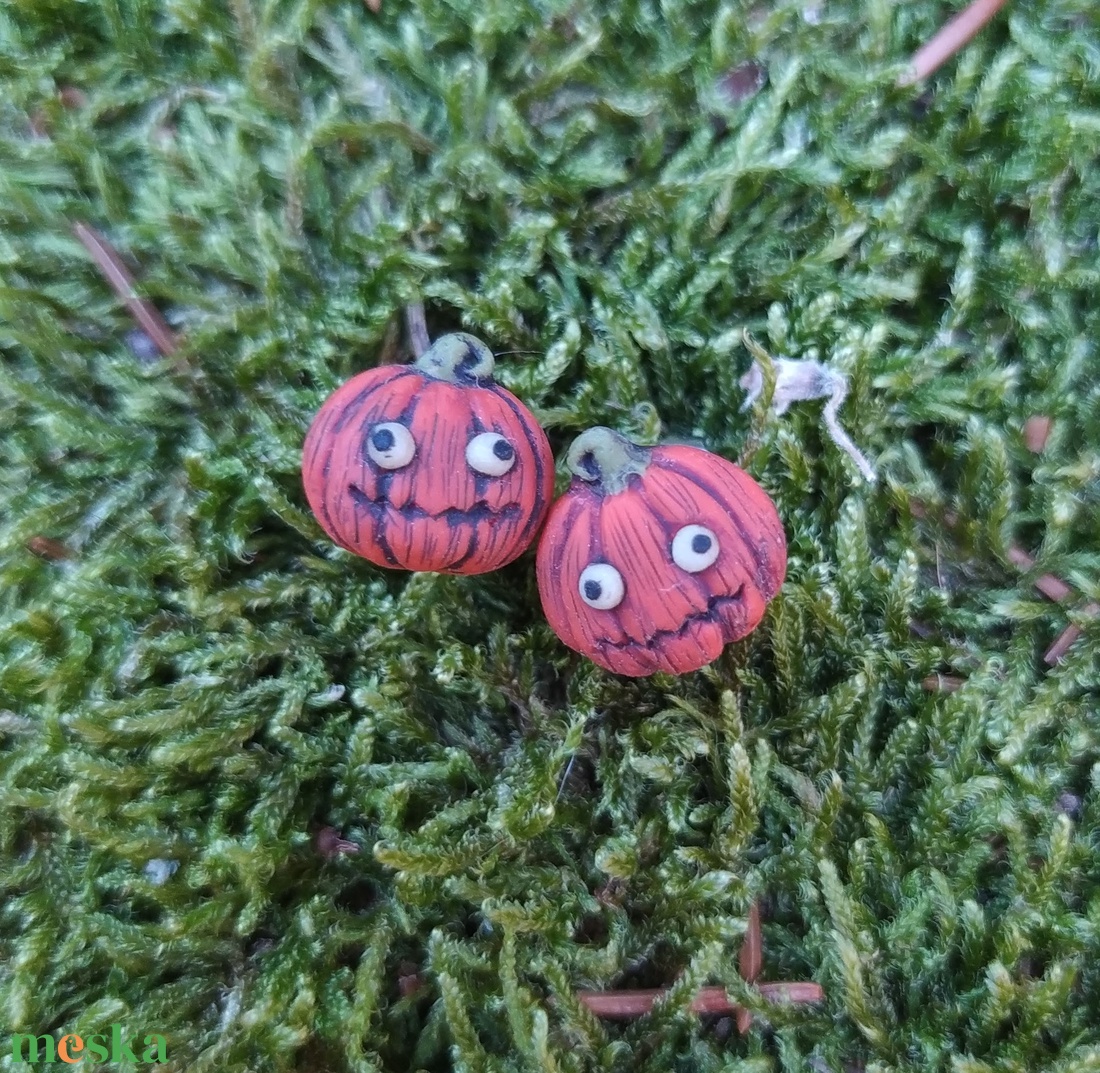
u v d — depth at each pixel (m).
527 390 0.06
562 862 0.06
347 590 0.06
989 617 0.06
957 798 0.05
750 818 0.05
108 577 0.06
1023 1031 0.05
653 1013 0.05
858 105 0.06
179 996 0.06
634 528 0.05
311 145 0.06
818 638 0.06
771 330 0.06
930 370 0.06
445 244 0.06
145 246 0.06
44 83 0.06
